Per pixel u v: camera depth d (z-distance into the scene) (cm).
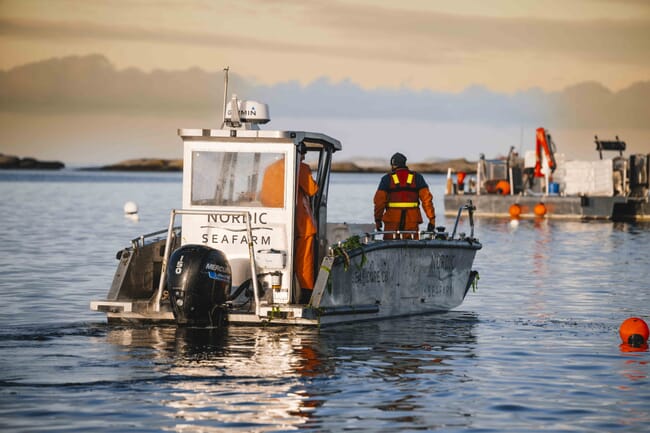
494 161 8238
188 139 2366
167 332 2278
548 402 1681
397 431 1500
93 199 11356
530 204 7875
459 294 2830
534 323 2562
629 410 1633
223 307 2283
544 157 7869
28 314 2597
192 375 1838
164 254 2408
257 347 2114
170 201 11062
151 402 1641
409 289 2592
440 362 2005
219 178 2352
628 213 7956
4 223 6738
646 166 7906
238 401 1656
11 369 1875
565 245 5391
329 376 1855
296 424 1528
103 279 3466
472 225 2880
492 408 1638
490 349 2159
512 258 4628
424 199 2652
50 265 3956
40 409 1593
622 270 4075
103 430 1484
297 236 2352
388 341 2233
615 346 2216
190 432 1477
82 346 2106
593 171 7800
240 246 2334
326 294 2281
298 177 2353
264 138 2312
